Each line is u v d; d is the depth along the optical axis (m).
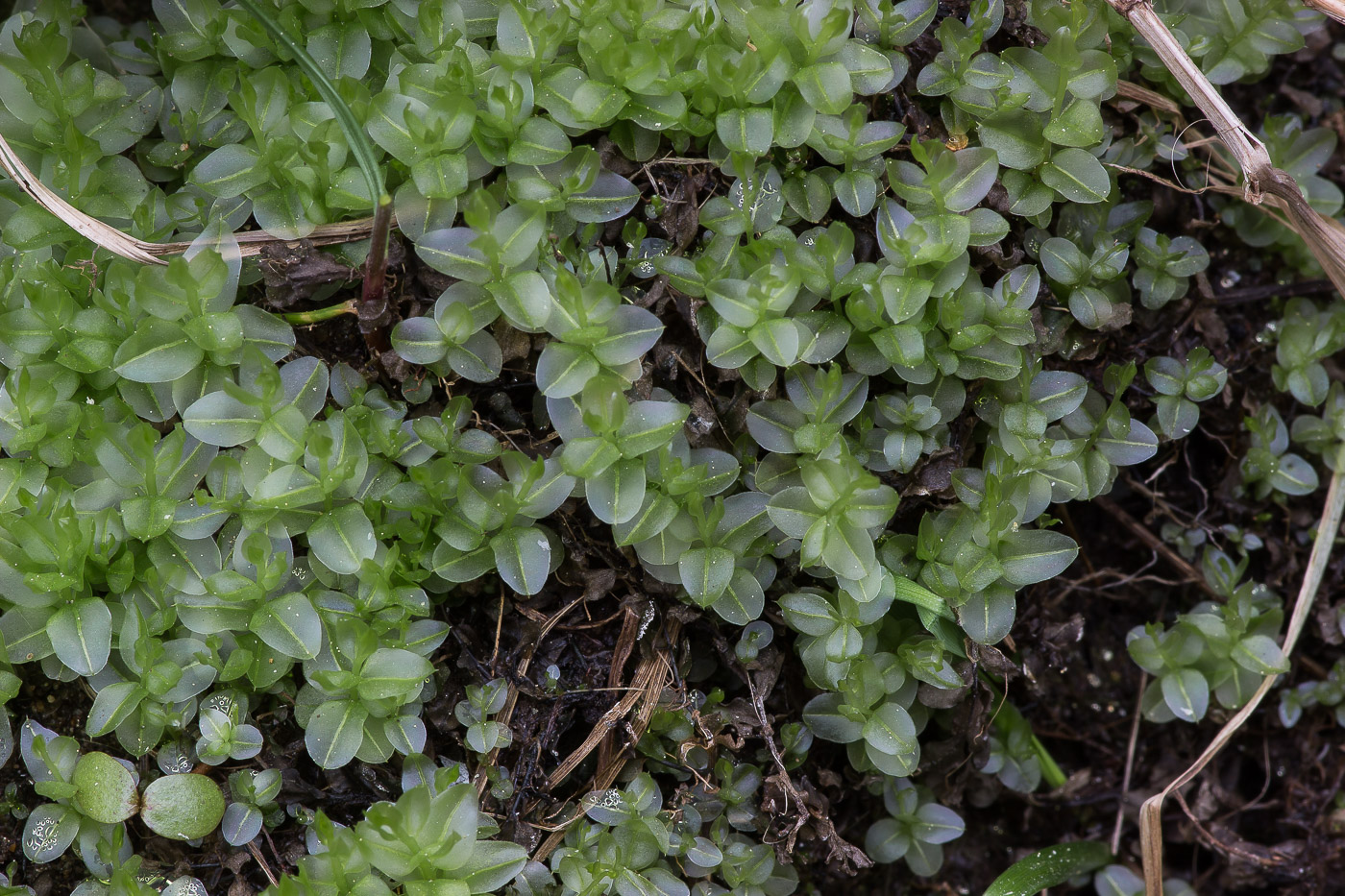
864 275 0.19
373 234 0.19
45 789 0.19
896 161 0.19
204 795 0.19
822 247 0.19
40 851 0.19
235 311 0.19
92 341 0.19
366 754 0.19
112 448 0.19
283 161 0.19
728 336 0.19
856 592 0.19
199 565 0.19
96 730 0.19
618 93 0.19
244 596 0.19
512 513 0.19
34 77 0.19
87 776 0.19
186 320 0.19
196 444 0.19
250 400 0.19
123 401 0.19
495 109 0.19
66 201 0.19
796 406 0.19
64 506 0.19
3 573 0.19
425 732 0.19
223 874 0.19
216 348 0.19
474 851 0.19
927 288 0.19
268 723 0.19
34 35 0.19
